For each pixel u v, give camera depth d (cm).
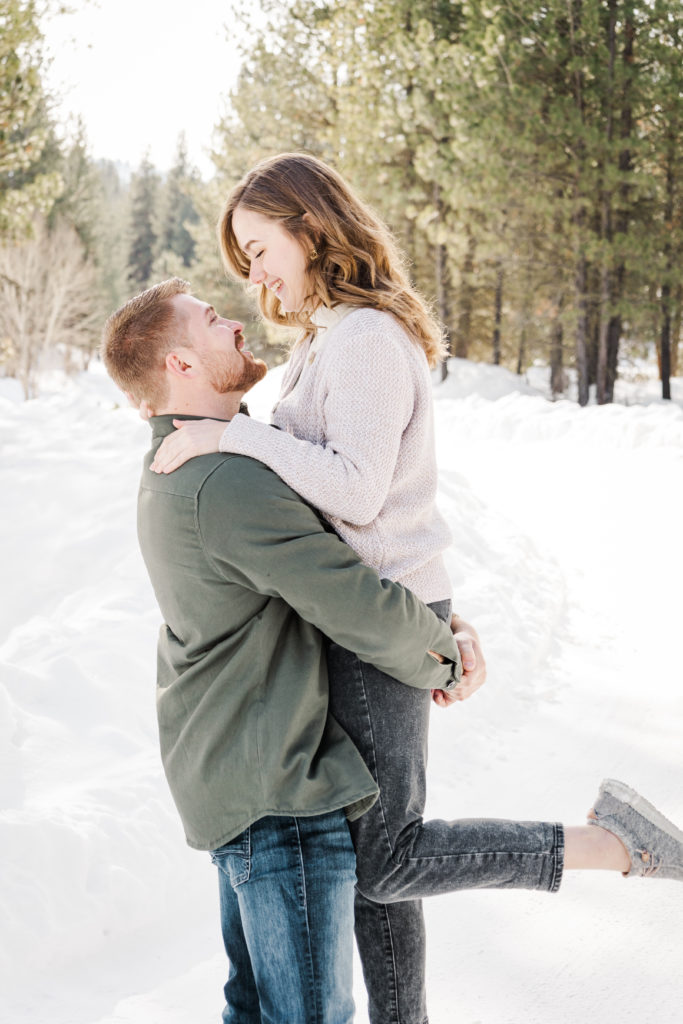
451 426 1299
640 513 759
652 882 272
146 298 182
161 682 186
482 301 2502
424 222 1927
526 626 487
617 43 1844
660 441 1032
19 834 251
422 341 189
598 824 179
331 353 176
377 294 180
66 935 241
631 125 1877
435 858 172
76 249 3534
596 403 2058
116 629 405
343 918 166
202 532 163
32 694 349
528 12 1741
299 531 161
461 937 253
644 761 351
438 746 365
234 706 165
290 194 180
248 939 166
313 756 166
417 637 168
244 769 164
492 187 1794
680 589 568
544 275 1983
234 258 200
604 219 1839
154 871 265
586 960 237
